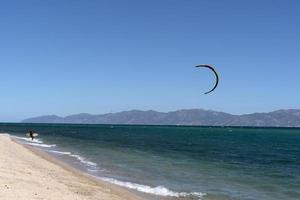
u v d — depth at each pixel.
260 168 38.97
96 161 36.78
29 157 31.89
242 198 21.62
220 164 40.41
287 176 32.78
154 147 63.62
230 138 120.69
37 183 18.38
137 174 28.75
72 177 23.59
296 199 21.98
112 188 21.38
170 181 26.06
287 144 92.62
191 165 37.47
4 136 61.88
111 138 94.00
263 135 163.88
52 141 71.25
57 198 15.68
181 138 109.38
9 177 18.47
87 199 16.78
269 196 22.70
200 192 22.59
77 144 64.25
